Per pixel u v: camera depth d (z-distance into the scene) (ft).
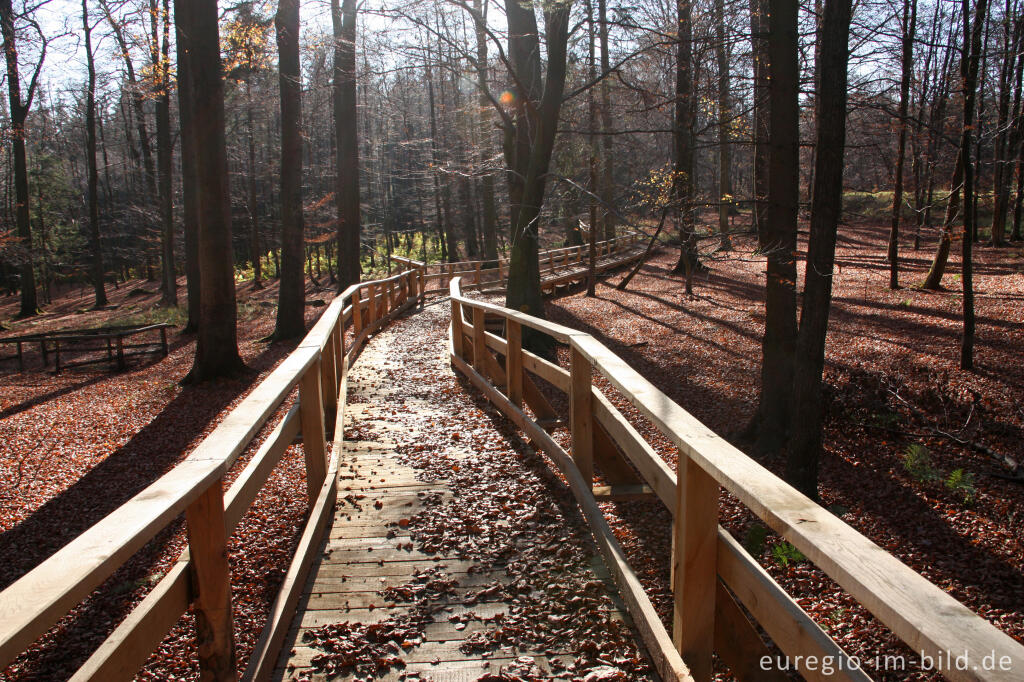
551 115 42.19
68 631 13.67
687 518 7.61
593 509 12.79
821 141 21.18
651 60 47.24
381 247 162.30
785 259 26.43
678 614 8.12
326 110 121.39
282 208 51.75
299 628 10.24
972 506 23.26
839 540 4.70
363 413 23.85
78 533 19.12
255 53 44.27
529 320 18.08
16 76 78.59
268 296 98.12
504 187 114.21
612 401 36.01
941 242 55.47
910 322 45.88
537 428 17.74
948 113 45.01
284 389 10.82
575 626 10.10
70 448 27.22
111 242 155.53
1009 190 56.54
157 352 51.60
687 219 29.60
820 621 15.87
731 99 38.42
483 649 9.62
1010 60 49.55
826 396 31.83
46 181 125.08
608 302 68.13
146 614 5.92
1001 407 30.60
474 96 76.33
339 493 15.93
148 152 94.94
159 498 5.92
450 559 12.44
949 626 3.56
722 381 38.83
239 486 9.09
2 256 86.53
